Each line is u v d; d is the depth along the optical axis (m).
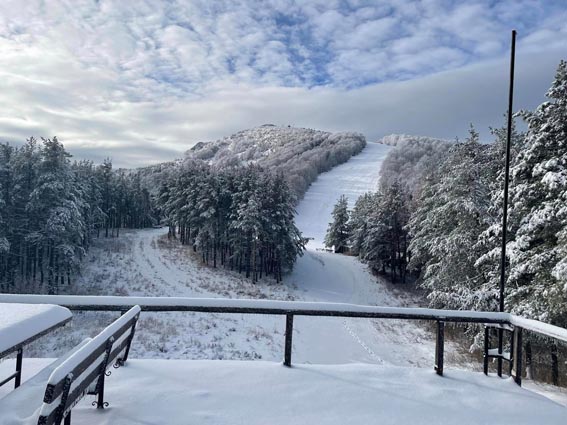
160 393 4.66
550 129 13.40
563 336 4.71
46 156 34.84
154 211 101.38
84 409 4.21
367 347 21.58
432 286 22.50
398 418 4.42
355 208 66.50
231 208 46.75
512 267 14.53
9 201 36.97
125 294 34.12
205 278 41.38
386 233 45.91
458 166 20.19
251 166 51.91
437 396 5.01
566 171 12.23
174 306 5.39
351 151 190.12
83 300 5.25
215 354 17.94
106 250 52.72
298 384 5.10
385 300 40.06
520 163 14.01
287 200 47.69
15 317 3.76
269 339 21.31
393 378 5.50
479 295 16.39
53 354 17.91
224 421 4.12
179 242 62.62
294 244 46.31
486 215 18.61
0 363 5.39
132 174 98.81
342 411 4.50
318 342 22.03
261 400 4.64
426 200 26.86
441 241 21.02
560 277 11.45
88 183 55.03
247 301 5.52
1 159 38.00
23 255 38.53
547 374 15.48
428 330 25.00
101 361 3.87
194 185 54.84
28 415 3.21
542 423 4.48
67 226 35.12
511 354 5.76
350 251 65.88
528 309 13.45
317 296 40.12
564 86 13.15
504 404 4.89
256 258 46.16
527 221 13.74
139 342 18.14
